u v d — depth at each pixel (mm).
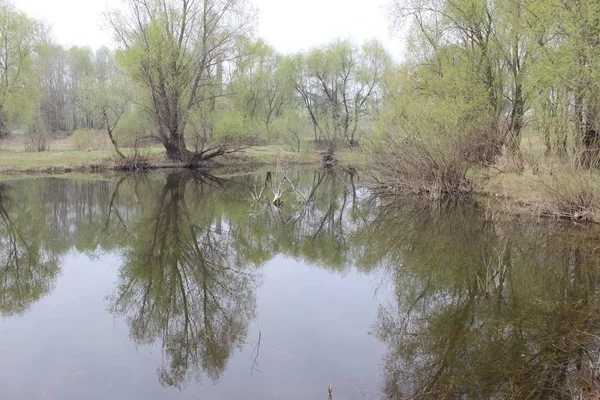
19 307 7324
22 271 9242
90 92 27500
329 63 36531
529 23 13617
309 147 36000
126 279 8883
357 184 23781
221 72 30359
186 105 28266
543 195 12750
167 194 19875
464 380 4719
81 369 5281
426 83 18609
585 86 10852
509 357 5133
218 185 23266
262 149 37562
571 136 12086
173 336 6352
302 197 18641
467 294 7531
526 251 9906
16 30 27594
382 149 17969
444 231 12344
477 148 16719
